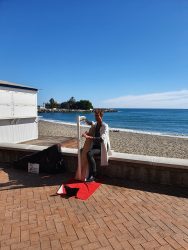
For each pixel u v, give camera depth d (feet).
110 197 17.06
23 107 39.70
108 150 20.53
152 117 289.33
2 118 35.32
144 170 19.76
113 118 264.11
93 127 21.09
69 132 74.13
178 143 54.95
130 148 46.85
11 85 36.81
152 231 12.89
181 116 317.63
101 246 11.68
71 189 18.19
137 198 16.93
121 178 20.56
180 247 11.60
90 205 15.87
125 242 11.98
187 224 13.61
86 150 20.07
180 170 18.74
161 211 15.10
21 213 14.84
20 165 23.09
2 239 12.25
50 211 15.07
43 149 23.89
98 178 20.54
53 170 21.80
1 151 25.70
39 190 18.31
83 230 12.99
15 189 18.53
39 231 12.92
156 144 52.60
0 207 15.64
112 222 13.78
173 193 17.81
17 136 39.06
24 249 11.48
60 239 12.22
